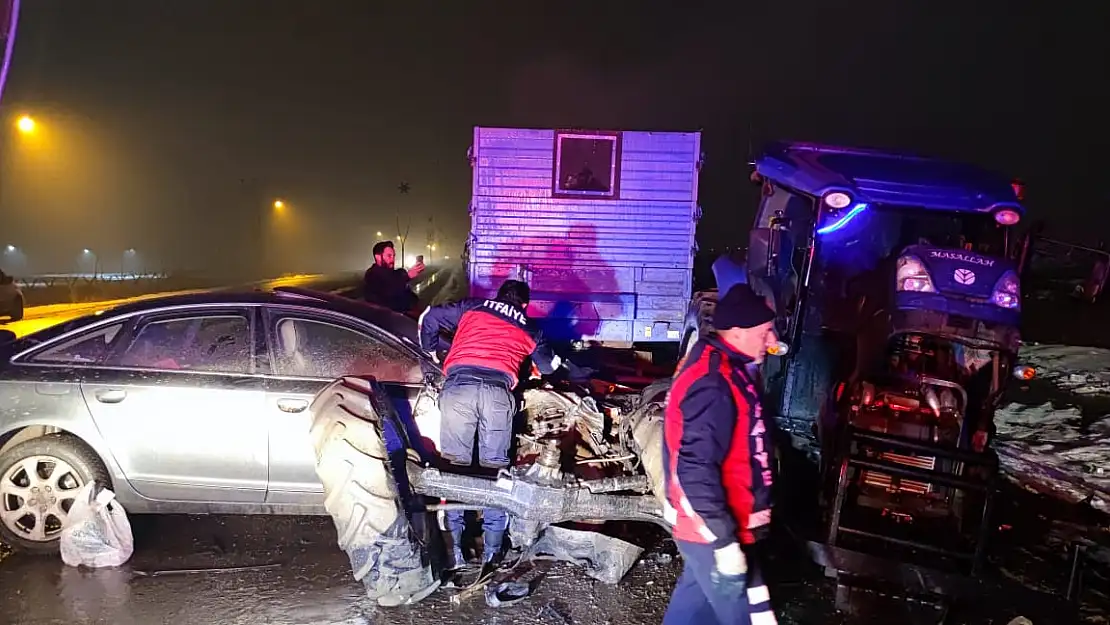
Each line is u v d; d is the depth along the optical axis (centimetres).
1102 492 575
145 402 438
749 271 586
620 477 407
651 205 955
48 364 446
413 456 409
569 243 957
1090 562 468
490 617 383
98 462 443
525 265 959
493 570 422
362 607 388
